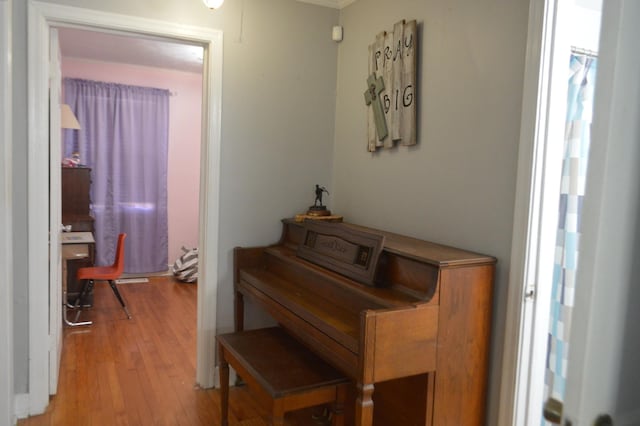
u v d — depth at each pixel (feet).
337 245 7.88
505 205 6.52
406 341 6.00
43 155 8.25
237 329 9.74
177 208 19.88
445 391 6.41
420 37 8.01
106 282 17.93
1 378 7.57
